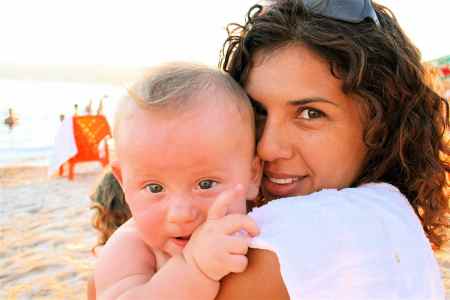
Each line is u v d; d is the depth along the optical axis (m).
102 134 3.11
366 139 0.55
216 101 0.52
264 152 0.55
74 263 1.74
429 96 0.61
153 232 0.51
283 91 0.53
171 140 0.49
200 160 0.50
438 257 1.59
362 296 0.43
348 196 0.50
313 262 0.44
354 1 0.55
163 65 0.56
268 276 0.44
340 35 0.53
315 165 0.54
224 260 0.45
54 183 2.95
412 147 0.60
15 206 2.45
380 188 0.54
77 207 2.45
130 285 0.50
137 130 0.50
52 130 4.65
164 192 0.51
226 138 0.51
